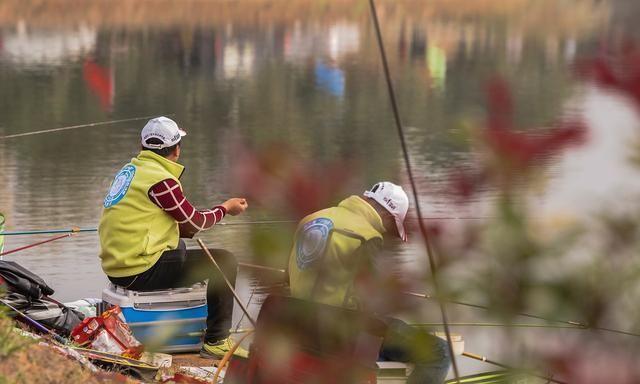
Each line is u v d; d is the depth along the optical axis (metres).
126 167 21.98
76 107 72.50
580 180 16.52
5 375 13.77
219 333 21.09
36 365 14.83
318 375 10.79
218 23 136.00
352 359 11.17
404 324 5.95
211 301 21.03
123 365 18.61
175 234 21.69
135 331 21.38
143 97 79.25
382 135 58.94
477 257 4.92
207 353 21.14
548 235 4.75
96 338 19.88
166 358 19.77
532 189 4.96
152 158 21.72
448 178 5.08
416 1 136.12
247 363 13.41
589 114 5.08
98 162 50.88
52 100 75.62
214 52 111.44
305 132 60.81
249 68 99.12
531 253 4.73
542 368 4.82
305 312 11.59
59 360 15.44
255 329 12.68
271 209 6.19
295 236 6.18
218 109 72.50
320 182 6.17
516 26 128.88
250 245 6.20
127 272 21.41
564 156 4.95
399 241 16.55
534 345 4.78
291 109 71.50
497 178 4.97
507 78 5.15
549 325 4.68
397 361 15.41
